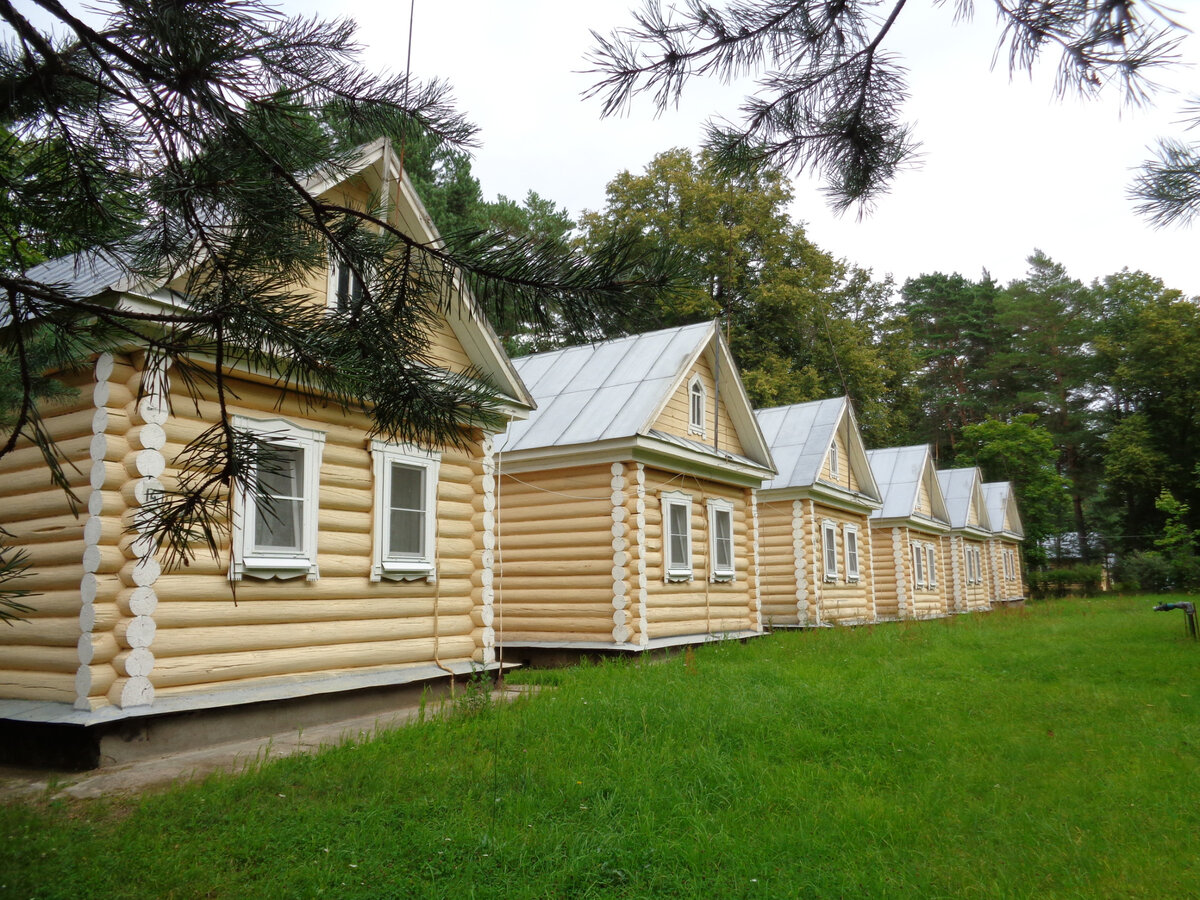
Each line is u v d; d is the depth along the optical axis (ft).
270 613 28.04
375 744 23.49
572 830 17.46
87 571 23.63
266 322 10.53
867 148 13.42
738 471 58.08
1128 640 53.72
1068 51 9.14
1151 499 165.07
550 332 11.74
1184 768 22.21
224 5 9.49
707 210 107.34
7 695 25.43
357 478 31.94
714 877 15.28
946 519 112.78
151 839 16.42
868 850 16.46
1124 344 168.86
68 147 11.32
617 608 46.57
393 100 11.43
